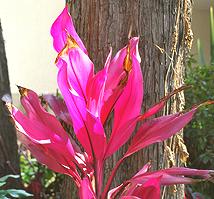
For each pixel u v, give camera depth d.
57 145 0.81
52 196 1.87
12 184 1.67
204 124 1.97
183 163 1.17
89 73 0.80
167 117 0.87
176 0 1.10
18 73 3.38
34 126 0.81
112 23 1.07
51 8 3.44
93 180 0.86
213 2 3.72
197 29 3.88
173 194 1.10
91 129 0.80
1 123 1.66
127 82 0.83
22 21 3.38
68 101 0.79
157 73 1.08
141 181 0.82
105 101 0.84
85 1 1.10
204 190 1.92
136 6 1.07
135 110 0.84
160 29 1.08
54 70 3.45
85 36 1.10
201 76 2.07
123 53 0.89
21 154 1.94
